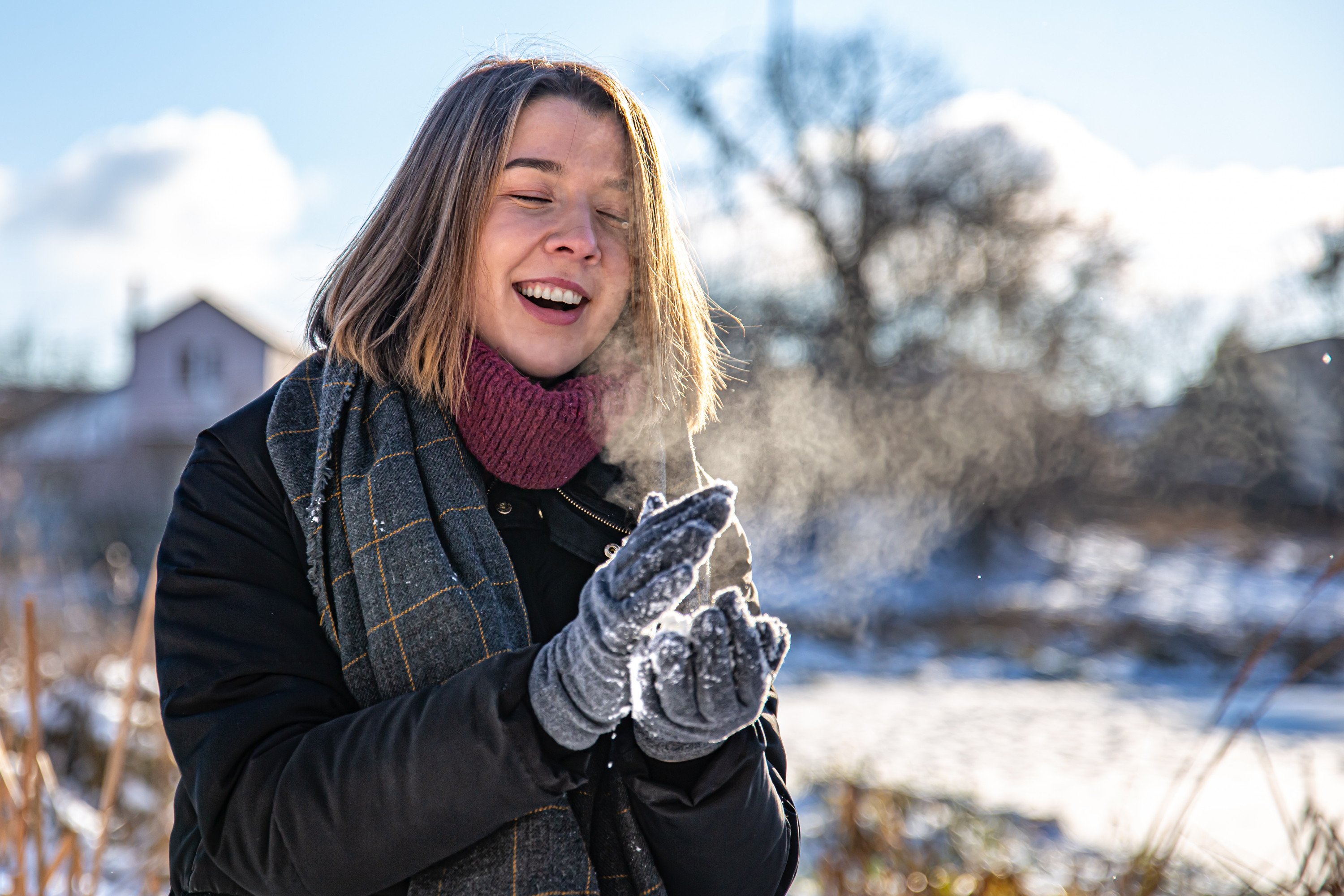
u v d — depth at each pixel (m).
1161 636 14.11
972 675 12.48
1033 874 3.41
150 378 30.64
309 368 1.36
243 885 1.08
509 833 1.12
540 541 1.33
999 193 18.55
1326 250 17.33
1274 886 2.11
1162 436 20.89
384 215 1.39
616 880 1.18
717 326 1.71
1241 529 20.67
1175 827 2.21
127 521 19.61
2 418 30.22
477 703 1.01
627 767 1.19
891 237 18.39
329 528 1.21
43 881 1.81
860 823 3.46
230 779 1.06
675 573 0.93
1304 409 19.53
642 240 1.43
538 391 1.28
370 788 1.01
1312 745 8.09
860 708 9.87
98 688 4.22
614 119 1.41
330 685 1.16
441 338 1.29
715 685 0.95
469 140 1.32
